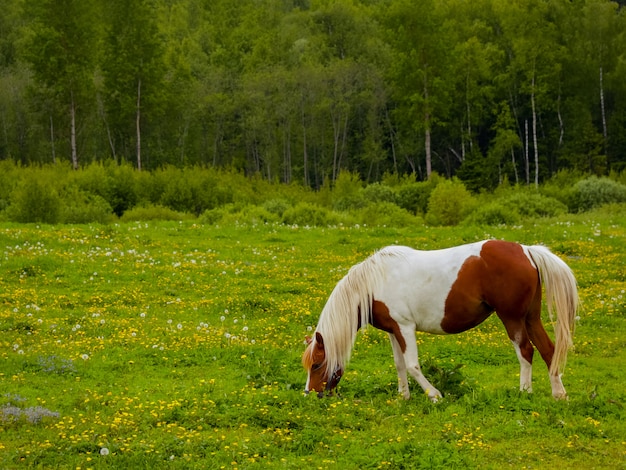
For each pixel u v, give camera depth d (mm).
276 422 9180
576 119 67750
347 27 88938
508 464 7832
